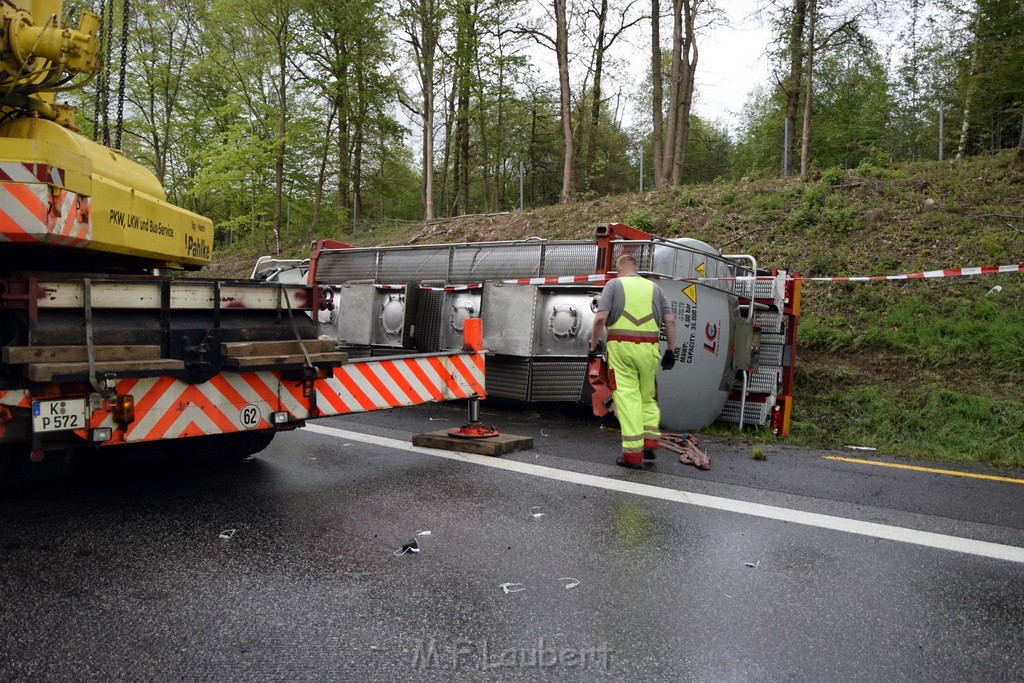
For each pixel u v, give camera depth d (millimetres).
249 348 4562
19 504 4625
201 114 29922
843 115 30656
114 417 4059
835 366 10359
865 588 3436
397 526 4254
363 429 7371
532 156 37531
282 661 2689
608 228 7715
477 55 27531
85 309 3959
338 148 30516
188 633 2900
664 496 4906
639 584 3449
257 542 3961
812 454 6508
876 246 12758
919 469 5879
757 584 3471
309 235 28156
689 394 7895
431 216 25797
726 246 14094
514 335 8141
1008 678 2643
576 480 5305
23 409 3908
